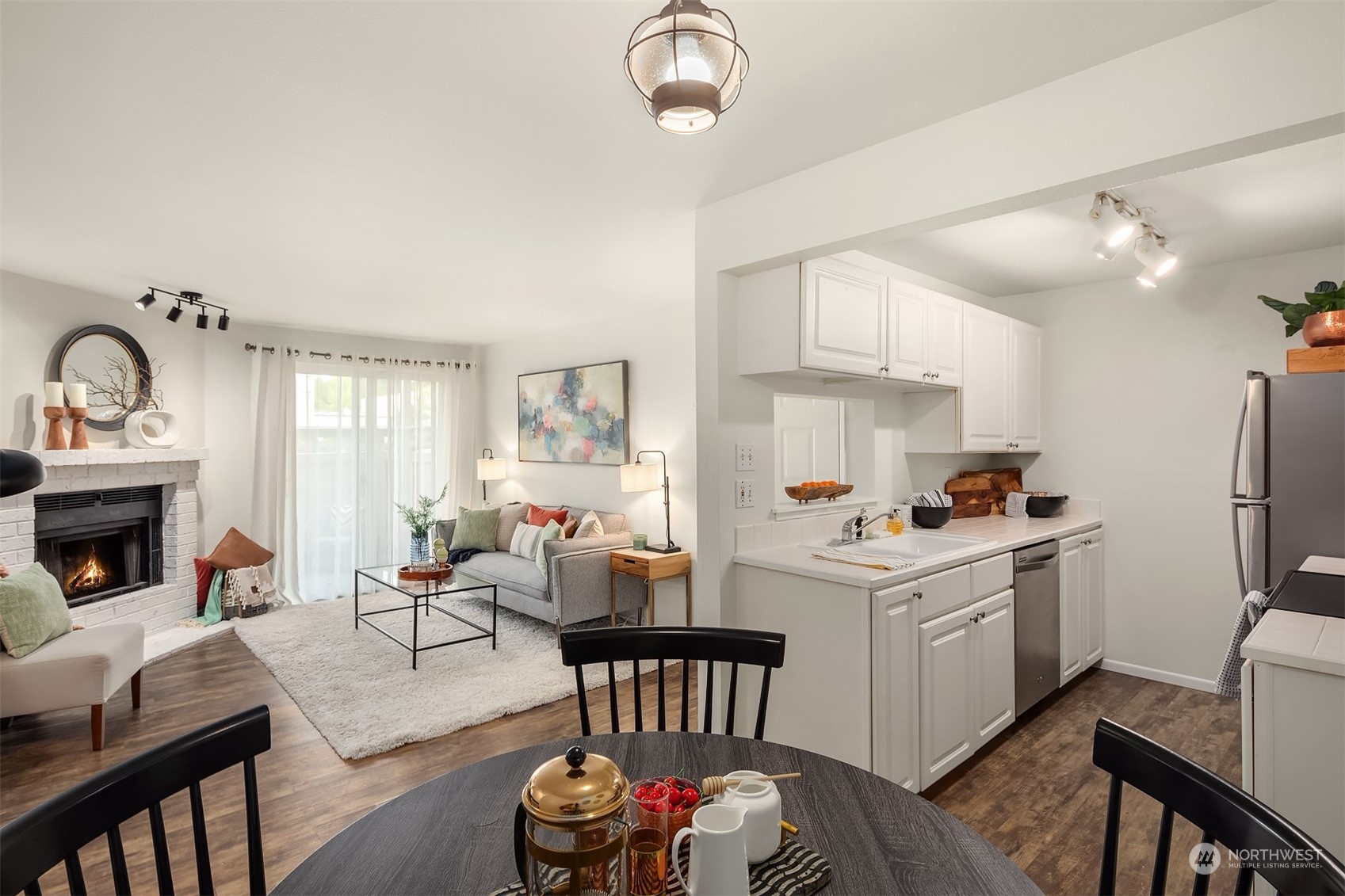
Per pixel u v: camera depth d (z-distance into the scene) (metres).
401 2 1.49
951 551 2.78
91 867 2.11
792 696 2.56
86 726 3.17
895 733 2.39
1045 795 2.52
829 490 3.29
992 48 1.67
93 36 1.61
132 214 2.85
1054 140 1.82
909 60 1.72
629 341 5.21
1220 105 1.57
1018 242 3.15
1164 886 0.95
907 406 3.83
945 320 3.39
